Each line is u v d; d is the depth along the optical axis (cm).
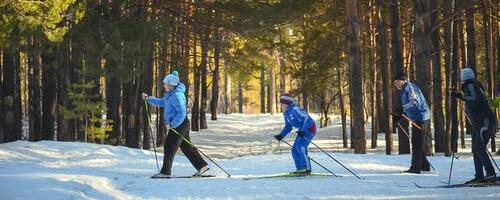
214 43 3497
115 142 2723
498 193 859
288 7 2914
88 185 935
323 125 4725
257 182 1038
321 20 3062
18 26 1759
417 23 1923
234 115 6356
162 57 3162
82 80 2630
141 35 2256
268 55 4334
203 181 1063
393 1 2423
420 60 1908
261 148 3275
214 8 2973
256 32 3228
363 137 2106
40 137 2980
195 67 3881
